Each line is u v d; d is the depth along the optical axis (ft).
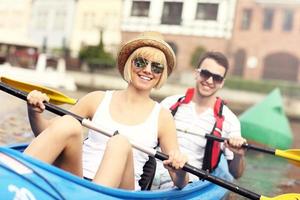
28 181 7.06
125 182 8.55
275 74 79.20
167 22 84.89
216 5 81.61
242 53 80.74
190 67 82.38
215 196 11.21
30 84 11.50
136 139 9.16
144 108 9.39
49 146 7.80
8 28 97.81
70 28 90.79
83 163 9.21
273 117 24.39
